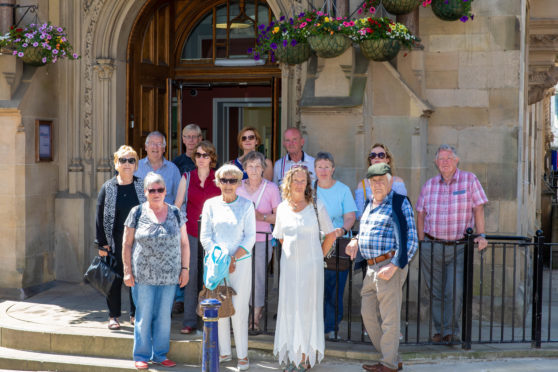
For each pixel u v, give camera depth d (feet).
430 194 19.17
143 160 21.08
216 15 28.71
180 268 17.24
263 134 34.37
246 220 16.94
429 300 19.86
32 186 23.99
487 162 22.43
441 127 22.72
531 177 32.14
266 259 18.66
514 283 19.15
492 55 22.24
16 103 23.00
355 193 20.11
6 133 23.34
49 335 18.52
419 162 21.84
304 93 22.00
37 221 24.36
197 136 21.98
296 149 20.47
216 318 15.16
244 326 17.17
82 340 18.31
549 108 48.93
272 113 27.50
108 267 18.53
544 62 31.09
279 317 16.78
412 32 21.91
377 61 21.45
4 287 23.57
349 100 21.35
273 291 23.89
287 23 21.45
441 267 18.99
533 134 33.78
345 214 18.52
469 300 18.35
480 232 18.83
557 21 29.68
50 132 24.94
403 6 21.11
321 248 16.76
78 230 25.17
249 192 18.71
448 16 21.77
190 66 28.86
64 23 25.11
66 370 17.63
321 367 17.31
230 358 17.58
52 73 24.99
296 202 16.58
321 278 16.70
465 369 17.33
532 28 30.19
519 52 22.02
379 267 16.57
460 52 22.47
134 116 26.20
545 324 22.38
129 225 16.97
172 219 17.02
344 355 18.01
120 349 18.08
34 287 24.09
